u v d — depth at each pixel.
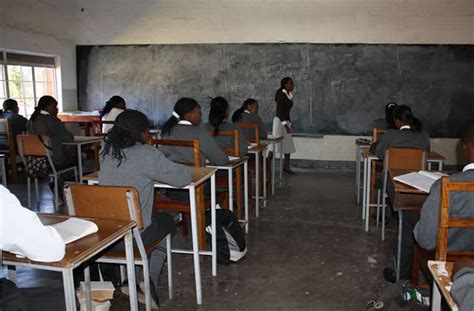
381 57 5.95
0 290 1.35
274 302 2.28
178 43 6.50
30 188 4.46
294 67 6.19
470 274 1.03
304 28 6.10
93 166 5.80
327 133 6.25
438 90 5.88
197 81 6.51
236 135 3.26
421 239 1.68
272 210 4.08
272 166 4.69
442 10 5.73
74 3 6.77
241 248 2.80
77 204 1.79
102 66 6.83
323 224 3.65
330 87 6.14
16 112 5.25
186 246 3.09
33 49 6.02
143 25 6.59
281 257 2.91
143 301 2.17
